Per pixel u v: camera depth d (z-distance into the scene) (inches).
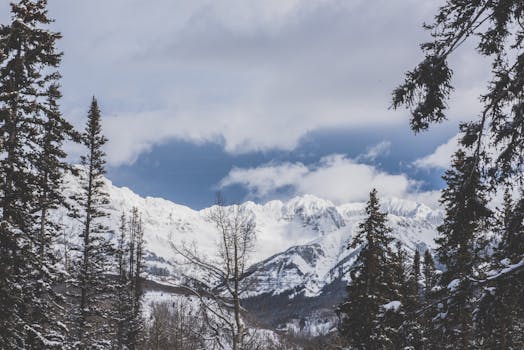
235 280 643.5
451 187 757.3
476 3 304.3
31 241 837.8
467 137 317.7
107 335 1389.0
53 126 875.4
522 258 296.5
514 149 312.2
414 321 336.5
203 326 642.2
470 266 329.7
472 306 312.0
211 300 645.3
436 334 326.3
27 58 860.0
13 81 839.1
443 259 397.1
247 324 649.0
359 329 1106.7
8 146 806.5
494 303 299.6
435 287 548.7
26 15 874.8
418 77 310.8
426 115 318.3
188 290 645.3
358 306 1116.5
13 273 803.4
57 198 936.3
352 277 1155.3
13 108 826.8
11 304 780.0
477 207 318.3
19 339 813.9
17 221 808.9
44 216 1055.0
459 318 315.3
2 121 812.0
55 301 973.8
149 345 983.6
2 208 790.5
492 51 318.7
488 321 304.2
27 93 860.6
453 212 331.6
